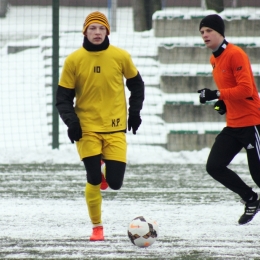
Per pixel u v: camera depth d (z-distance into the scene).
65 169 43.25
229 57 25.75
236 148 26.77
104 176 25.25
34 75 61.62
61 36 64.50
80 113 24.91
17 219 29.20
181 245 24.53
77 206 32.28
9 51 67.44
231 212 31.12
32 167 43.84
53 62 46.38
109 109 24.78
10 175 40.88
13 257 22.52
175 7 107.94
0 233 26.44
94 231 25.45
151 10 70.06
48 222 28.66
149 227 23.97
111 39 63.16
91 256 22.75
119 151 24.73
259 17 60.50
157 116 52.78
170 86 54.78
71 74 24.53
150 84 56.25
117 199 34.06
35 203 32.88
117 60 24.70
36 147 49.44
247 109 26.20
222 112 27.06
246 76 25.38
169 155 47.09
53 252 23.28
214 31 25.98
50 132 51.53
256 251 23.64
